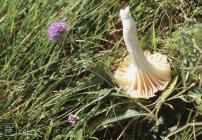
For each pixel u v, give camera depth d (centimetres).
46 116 46
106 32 50
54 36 43
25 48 49
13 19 50
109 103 44
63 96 45
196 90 42
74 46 49
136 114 42
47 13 50
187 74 43
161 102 41
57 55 48
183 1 49
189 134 42
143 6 49
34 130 45
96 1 50
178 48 45
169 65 43
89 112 44
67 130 44
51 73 48
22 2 52
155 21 49
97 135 45
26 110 47
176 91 43
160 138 42
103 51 48
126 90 43
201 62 43
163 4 49
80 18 49
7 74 48
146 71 42
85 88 45
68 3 50
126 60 45
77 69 47
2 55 51
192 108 43
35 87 47
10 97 47
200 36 44
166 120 43
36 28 50
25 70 49
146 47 47
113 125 44
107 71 44
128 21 39
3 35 51
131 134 43
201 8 48
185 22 47
